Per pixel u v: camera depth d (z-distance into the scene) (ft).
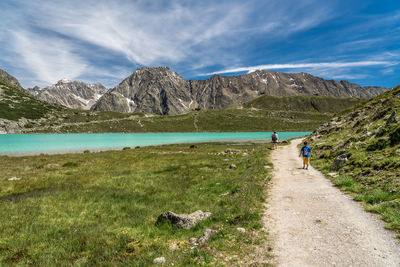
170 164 94.32
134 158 116.57
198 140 297.53
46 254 25.00
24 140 275.39
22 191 54.60
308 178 51.42
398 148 45.47
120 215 37.42
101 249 25.46
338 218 27.48
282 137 362.74
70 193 51.19
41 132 489.26
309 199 35.83
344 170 51.39
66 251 25.49
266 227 26.37
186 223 30.30
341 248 20.61
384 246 20.38
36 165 95.09
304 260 19.06
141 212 38.22
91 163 100.48
